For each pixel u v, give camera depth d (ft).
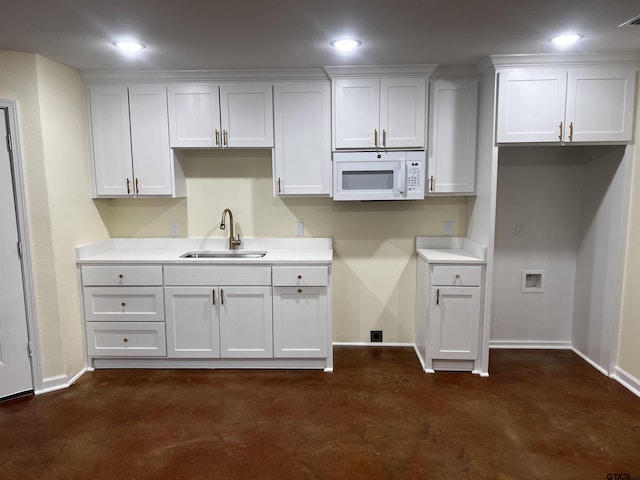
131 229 11.35
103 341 9.99
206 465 6.68
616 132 8.90
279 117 9.98
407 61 9.23
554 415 8.07
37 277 8.81
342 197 10.05
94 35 7.45
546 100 8.93
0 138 8.18
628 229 9.16
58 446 7.16
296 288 9.70
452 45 8.16
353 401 8.63
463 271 9.55
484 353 9.73
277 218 11.31
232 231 10.94
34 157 8.53
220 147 10.11
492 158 9.20
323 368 10.13
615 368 9.62
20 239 8.54
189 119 9.99
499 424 7.77
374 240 11.36
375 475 6.44
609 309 9.64
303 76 9.82
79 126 9.80
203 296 9.78
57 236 9.06
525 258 11.21
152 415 8.13
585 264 10.66
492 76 9.09
